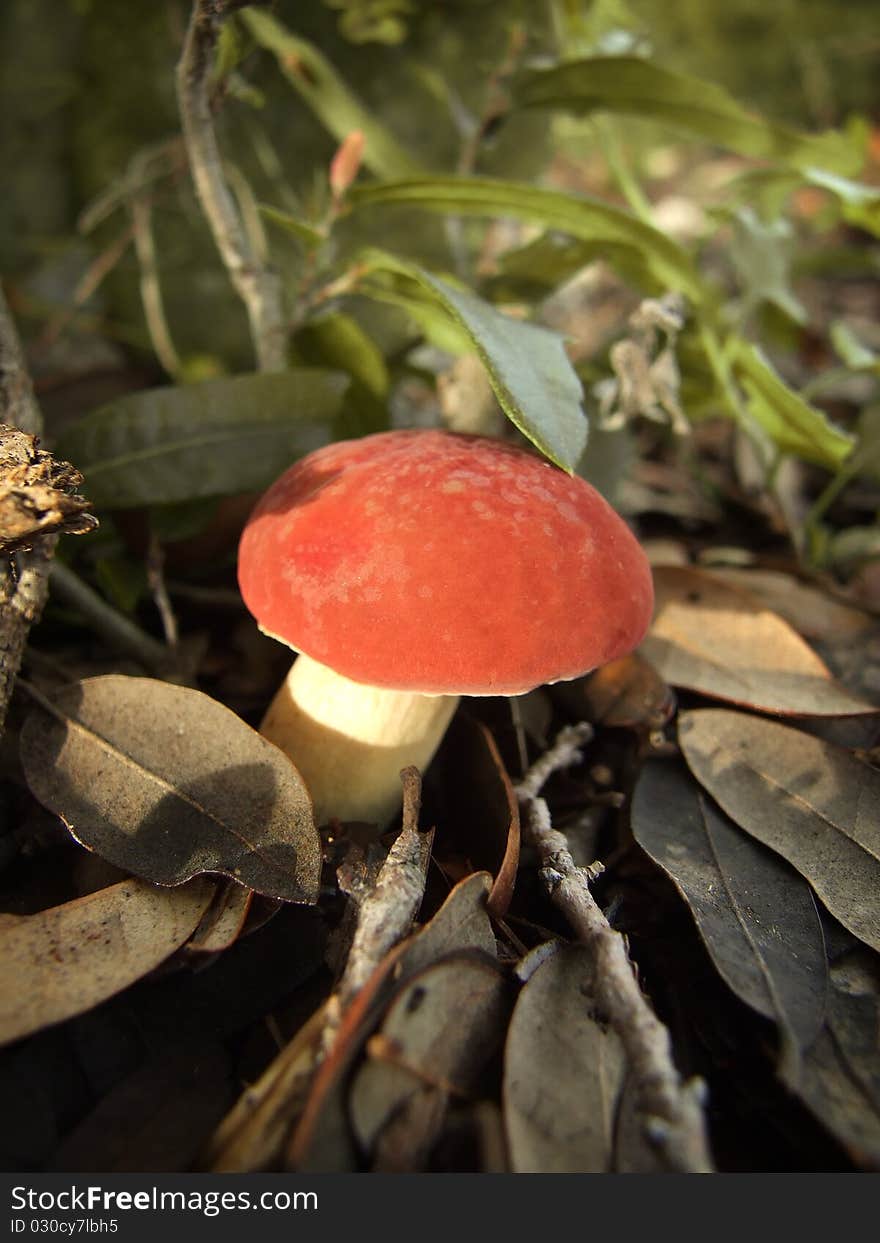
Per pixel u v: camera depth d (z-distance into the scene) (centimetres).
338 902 13
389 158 21
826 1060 12
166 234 26
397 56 25
